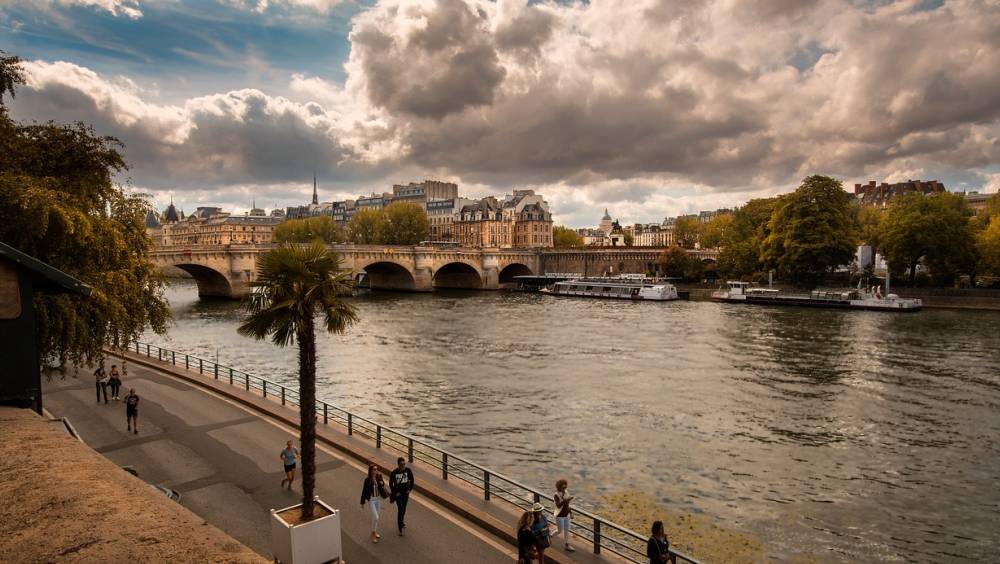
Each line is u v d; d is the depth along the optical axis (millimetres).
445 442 30250
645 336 64250
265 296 14891
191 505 17828
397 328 71250
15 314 11148
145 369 37844
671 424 33438
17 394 11164
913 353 52469
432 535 16141
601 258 147750
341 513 17359
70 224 19703
